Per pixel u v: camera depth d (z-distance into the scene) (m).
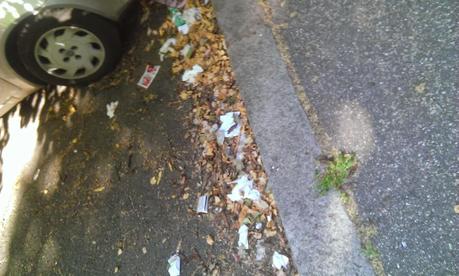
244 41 2.19
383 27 1.93
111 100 2.46
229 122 2.08
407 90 1.79
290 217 1.80
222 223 1.95
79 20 2.20
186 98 2.25
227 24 2.27
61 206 2.44
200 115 2.18
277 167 1.89
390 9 1.95
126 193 2.25
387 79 1.84
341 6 2.05
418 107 1.75
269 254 1.82
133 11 2.56
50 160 2.57
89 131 2.48
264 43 2.14
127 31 2.55
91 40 2.30
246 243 1.87
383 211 1.68
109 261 2.19
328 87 1.94
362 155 1.78
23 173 2.66
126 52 2.51
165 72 2.36
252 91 2.08
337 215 1.73
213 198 2.01
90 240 2.28
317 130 1.89
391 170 1.71
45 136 2.64
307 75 2.00
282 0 2.19
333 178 1.78
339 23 2.03
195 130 2.16
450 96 1.72
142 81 2.40
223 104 2.14
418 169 1.67
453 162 1.63
